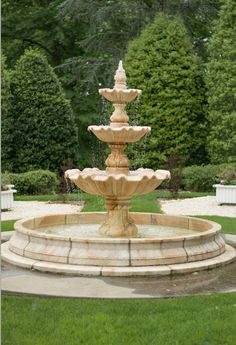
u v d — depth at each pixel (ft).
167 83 72.13
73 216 33.19
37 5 93.61
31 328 16.62
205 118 73.87
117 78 28.48
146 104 72.08
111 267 23.09
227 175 55.77
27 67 69.97
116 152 28.86
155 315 17.83
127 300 19.51
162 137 71.82
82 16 86.84
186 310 18.31
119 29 88.43
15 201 56.44
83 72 84.64
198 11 83.66
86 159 89.20
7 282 21.67
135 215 33.88
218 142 69.92
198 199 58.03
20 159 69.67
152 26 73.92
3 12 92.07
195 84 73.26
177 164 68.85
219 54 71.36
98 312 18.02
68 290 20.62
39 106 69.72
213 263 24.53
